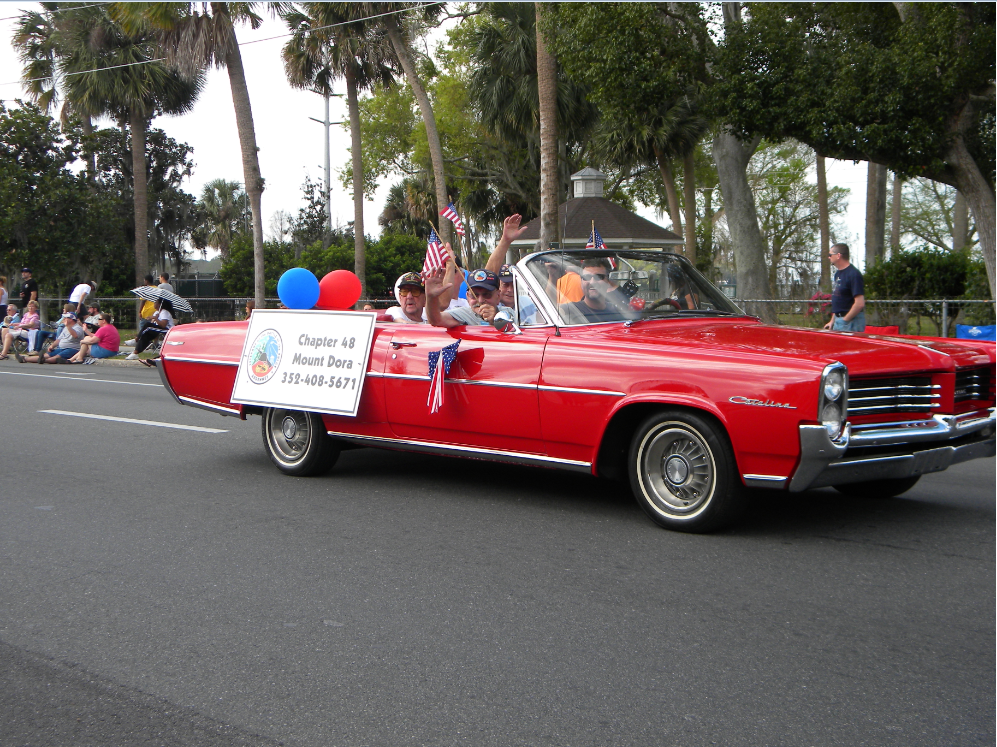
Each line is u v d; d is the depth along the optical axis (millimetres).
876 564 4531
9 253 27969
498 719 2982
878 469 4695
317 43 27984
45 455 7766
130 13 20641
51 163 28562
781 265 47938
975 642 3574
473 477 6746
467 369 5699
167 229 41031
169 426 9406
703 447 4887
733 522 4938
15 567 4664
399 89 42438
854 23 15219
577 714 3010
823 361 4551
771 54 14383
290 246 40719
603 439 5184
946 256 19391
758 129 14891
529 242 24562
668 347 5020
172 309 18828
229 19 20734
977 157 15711
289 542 5051
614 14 15219
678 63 15328
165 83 28078
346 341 6352
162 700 3164
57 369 17531
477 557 4738
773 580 4305
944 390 4988
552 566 4566
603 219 24359
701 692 3158
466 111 39219
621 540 4992
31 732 2957
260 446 8195
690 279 6242
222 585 4352
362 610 3998
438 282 5746
